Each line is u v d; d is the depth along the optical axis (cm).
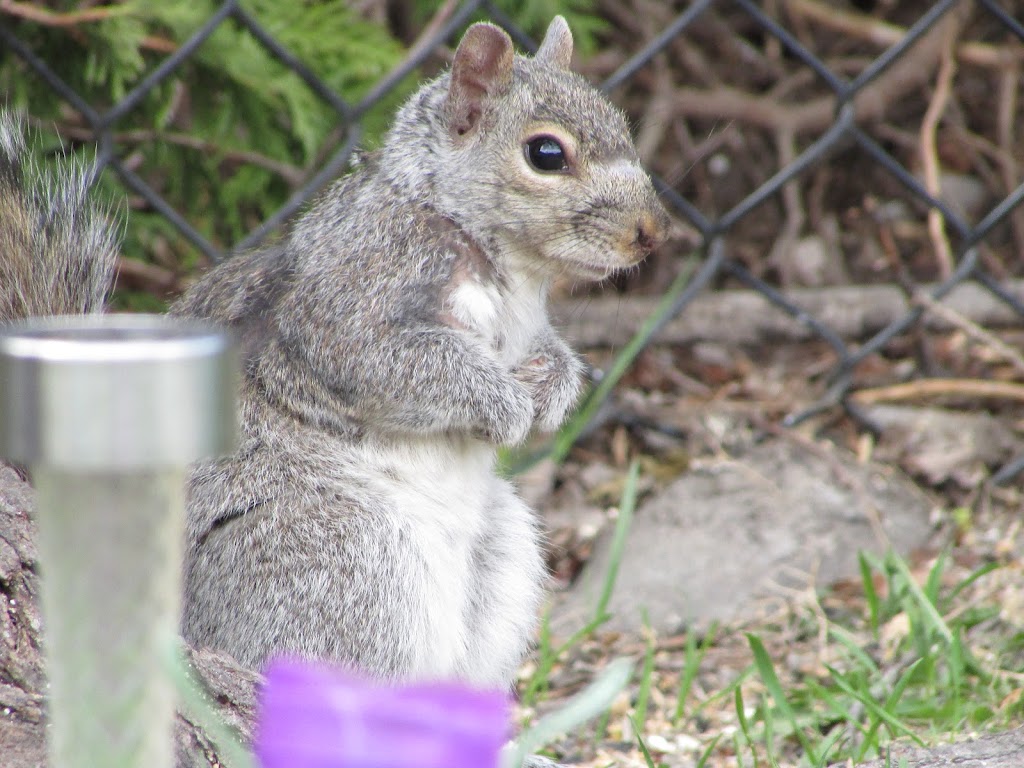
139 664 219
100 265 610
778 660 736
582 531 909
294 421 598
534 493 940
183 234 868
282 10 942
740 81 1331
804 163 966
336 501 578
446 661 592
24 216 608
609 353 1105
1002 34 1320
